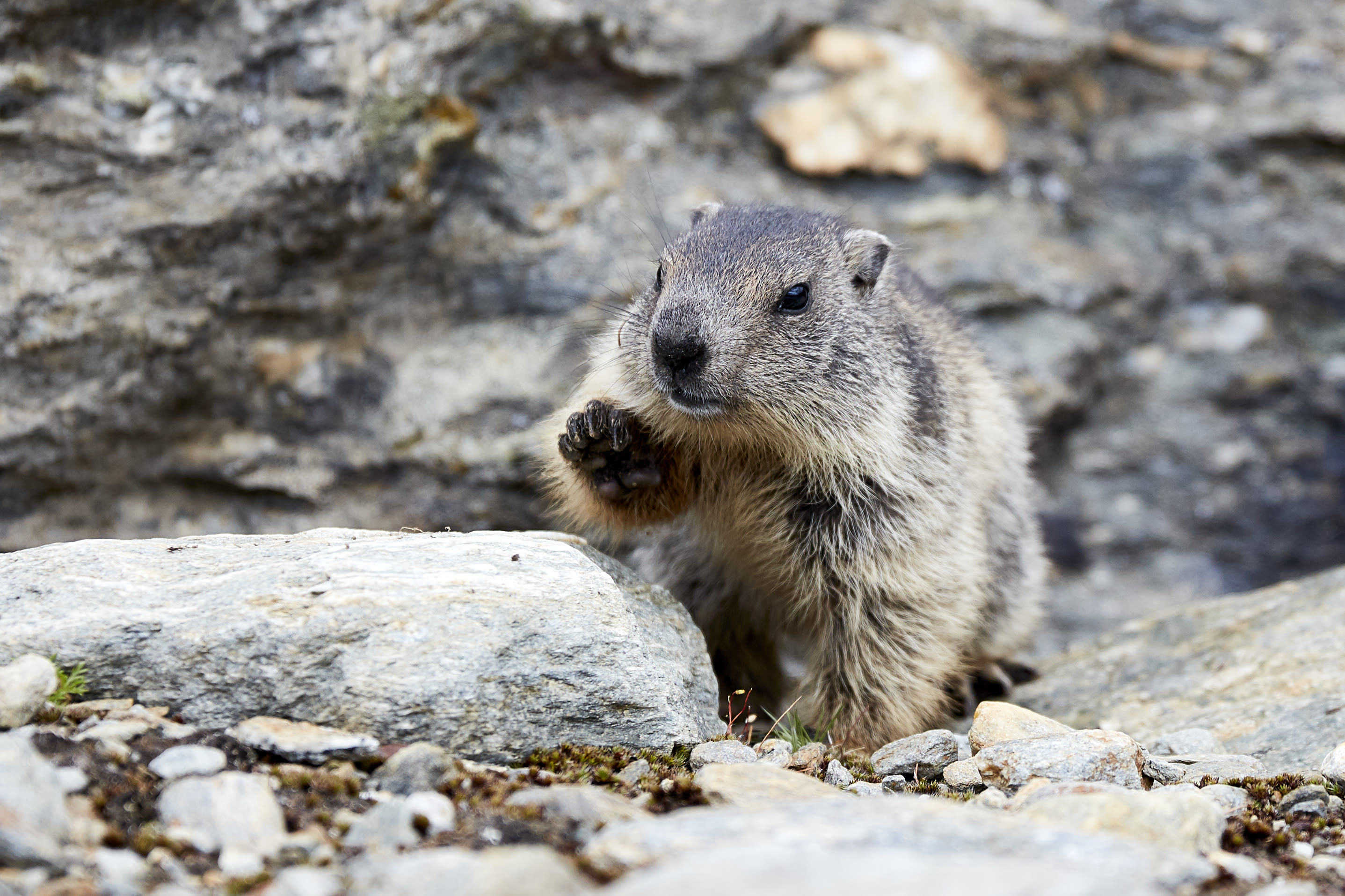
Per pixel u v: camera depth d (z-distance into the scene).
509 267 13.80
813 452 9.37
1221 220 17.17
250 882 5.03
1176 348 16.97
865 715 9.76
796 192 15.40
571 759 6.96
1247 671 10.17
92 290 11.77
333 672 6.59
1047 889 4.18
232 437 12.77
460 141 13.45
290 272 12.73
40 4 11.68
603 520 10.00
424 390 13.30
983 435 11.02
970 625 10.16
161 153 12.13
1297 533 16.62
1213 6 18.20
